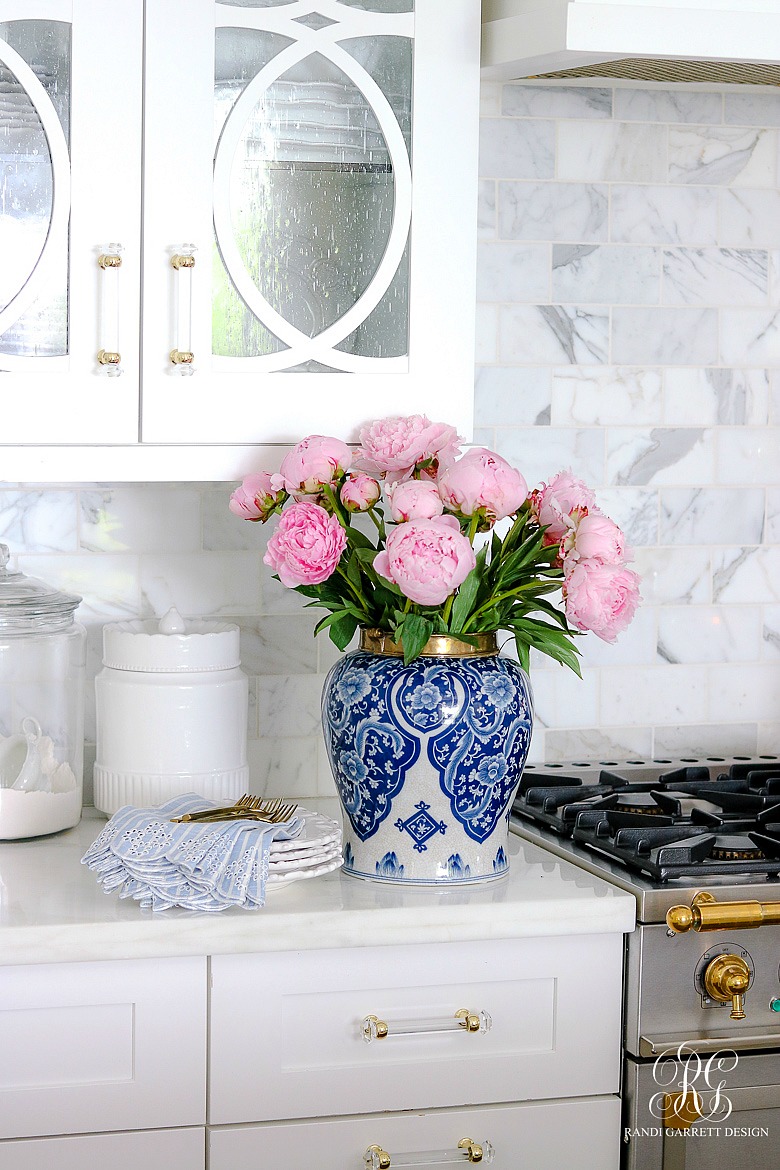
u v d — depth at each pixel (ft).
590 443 6.75
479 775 4.87
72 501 6.16
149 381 5.08
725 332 6.90
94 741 6.24
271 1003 4.56
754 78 6.10
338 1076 4.63
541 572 5.05
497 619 5.02
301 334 5.24
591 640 6.86
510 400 6.64
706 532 6.96
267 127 5.17
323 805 6.35
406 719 4.79
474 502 4.70
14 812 5.38
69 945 4.35
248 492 5.02
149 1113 4.50
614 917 4.76
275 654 6.45
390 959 4.64
